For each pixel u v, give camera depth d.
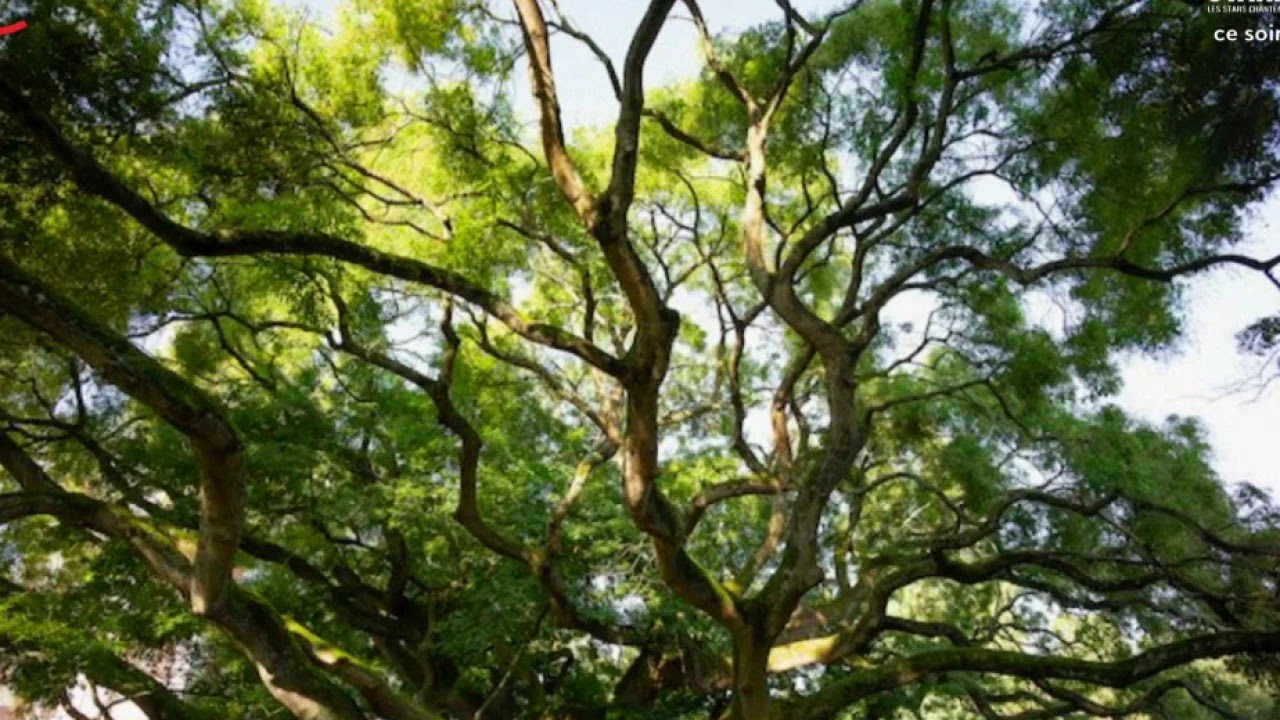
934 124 14.13
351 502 16.05
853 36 14.33
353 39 13.84
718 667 15.96
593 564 16.12
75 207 12.48
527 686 17.03
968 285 16.42
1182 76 11.05
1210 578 17.03
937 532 18.28
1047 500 15.60
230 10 13.21
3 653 13.75
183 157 12.73
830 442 12.65
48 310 7.74
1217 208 13.26
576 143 17.48
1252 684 15.59
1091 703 14.88
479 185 13.73
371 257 10.05
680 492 18.39
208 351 17.39
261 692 15.96
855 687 13.07
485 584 16.03
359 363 17.52
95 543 16.72
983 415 18.84
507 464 17.11
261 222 11.55
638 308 9.58
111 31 11.64
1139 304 15.12
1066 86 13.66
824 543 20.78
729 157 14.55
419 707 12.22
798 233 17.77
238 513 9.27
